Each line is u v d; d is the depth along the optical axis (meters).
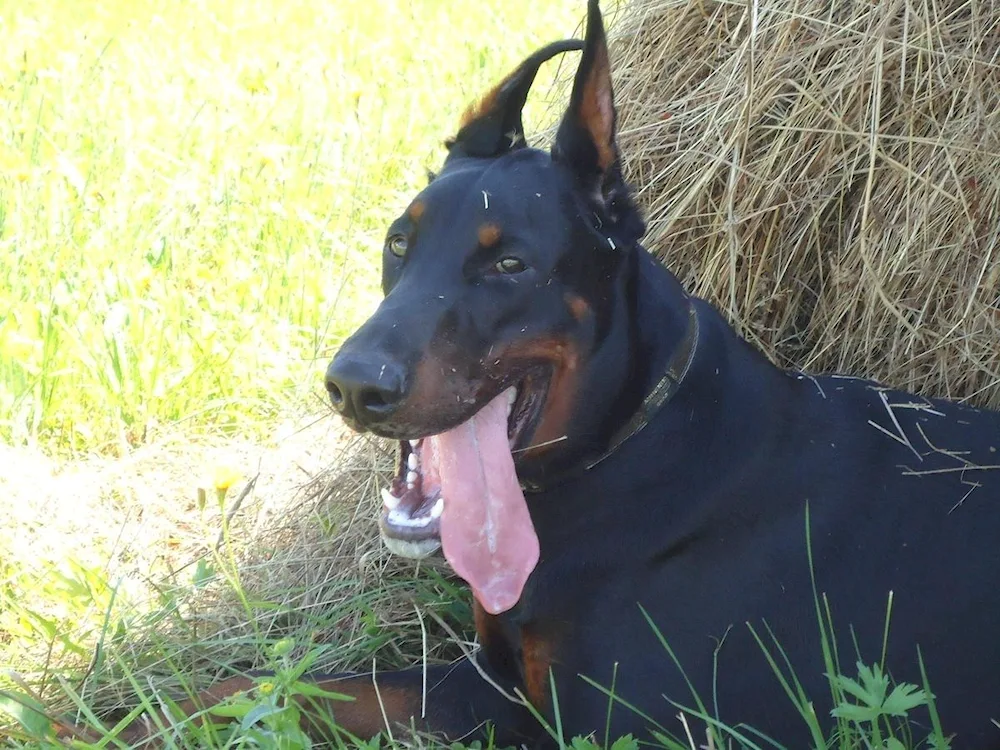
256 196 2.65
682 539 1.77
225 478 1.81
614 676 1.75
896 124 1.97
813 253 2.03
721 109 2.02
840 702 1.74
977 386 1.99
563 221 1.76
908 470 1.80
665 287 1.81
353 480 2.03
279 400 2.20
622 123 2.07
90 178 2.60
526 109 2.75
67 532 2.03
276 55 3.81
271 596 1.95
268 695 1.72
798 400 1.82
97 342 2.24
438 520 1.76
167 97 3.26
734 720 1.76
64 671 1.85
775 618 1.76
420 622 1.89
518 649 1.80
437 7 4.40
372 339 1.71
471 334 1.73
